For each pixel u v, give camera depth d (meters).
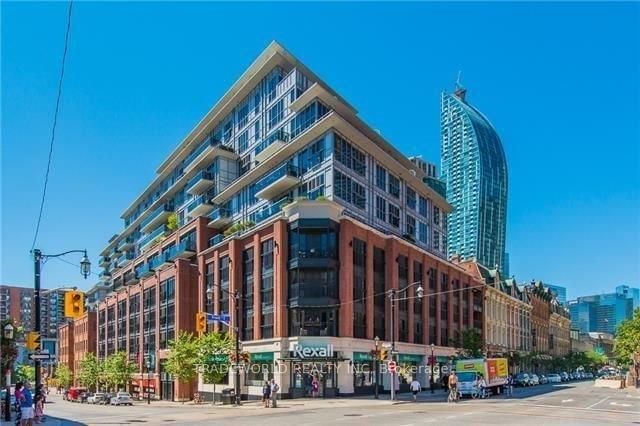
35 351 26.31
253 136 67.81
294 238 49.94
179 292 66.12
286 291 49.75
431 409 32.69
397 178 68.00
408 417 27.08
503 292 95.56
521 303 105.38
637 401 40.75
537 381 84.69
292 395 47.69
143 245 100.69
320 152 54.62
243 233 57.53
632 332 81.75
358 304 51.34
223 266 59.84
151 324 75.88
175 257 71.00
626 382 81.62
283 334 48.81
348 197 55.22
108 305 98.25
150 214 97.94
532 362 107.94
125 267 100.25
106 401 69.44
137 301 82.50
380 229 60.59
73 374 116.19
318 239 49.50
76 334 118.88
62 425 26.62
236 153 71.69
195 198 78.62
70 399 85.19
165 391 69.31
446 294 71.94
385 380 53.69
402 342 57.84
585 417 26.81
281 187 58.31
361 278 52.41
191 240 70.38
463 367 48.28
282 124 61.34
